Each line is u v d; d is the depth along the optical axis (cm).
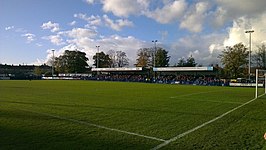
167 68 7312
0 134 765
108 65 11838
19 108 1350
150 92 2780
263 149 651
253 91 3247
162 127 911
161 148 658
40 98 1934
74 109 1343
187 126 934
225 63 7138
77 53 11694
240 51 6956
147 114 1202
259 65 7112
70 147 648
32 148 635
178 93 2680
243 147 669
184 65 10400
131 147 659
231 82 5272
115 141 712
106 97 2086
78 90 2939
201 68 6875
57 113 1192
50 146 654
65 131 822
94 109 1352
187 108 1443
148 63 10194
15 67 14012
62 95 2233
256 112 1315
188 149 652
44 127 876
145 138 752
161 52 10125
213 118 1114
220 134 815
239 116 1177
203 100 1938
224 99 2045
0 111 1227
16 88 3234
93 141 709
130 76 8000
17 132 793
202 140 739
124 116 1134
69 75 8744
